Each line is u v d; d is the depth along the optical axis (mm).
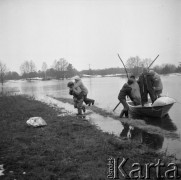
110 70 110750
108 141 7539
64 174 5320
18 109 14180
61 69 91562
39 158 6219
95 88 31703
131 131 9078
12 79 99938
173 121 10695
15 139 7957
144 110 11594
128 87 11703
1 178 5207
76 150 6746
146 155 6402
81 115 12203
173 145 7430
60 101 18656
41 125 9594
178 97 18312
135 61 74625
